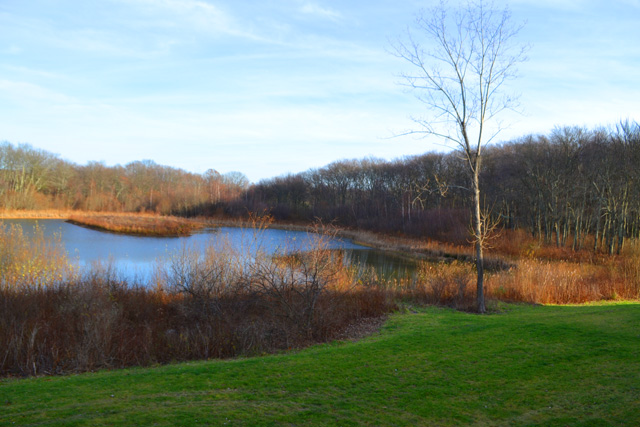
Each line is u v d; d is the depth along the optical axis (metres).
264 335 11.05
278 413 5.73
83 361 9.18
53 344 9.93
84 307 12.53
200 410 5.76
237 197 73.88
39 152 73.94
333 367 7.69
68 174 75.12
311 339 11.12
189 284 14.22
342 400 6.22
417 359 8.09
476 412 5.85
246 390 6.61
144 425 5.24
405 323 12.40
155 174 90.12
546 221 36.97
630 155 31.02
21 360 9.16
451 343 9.14
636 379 6.78
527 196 38.66
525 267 20.44
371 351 8.70
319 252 13.82
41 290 14.28
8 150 71.75
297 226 53.50
